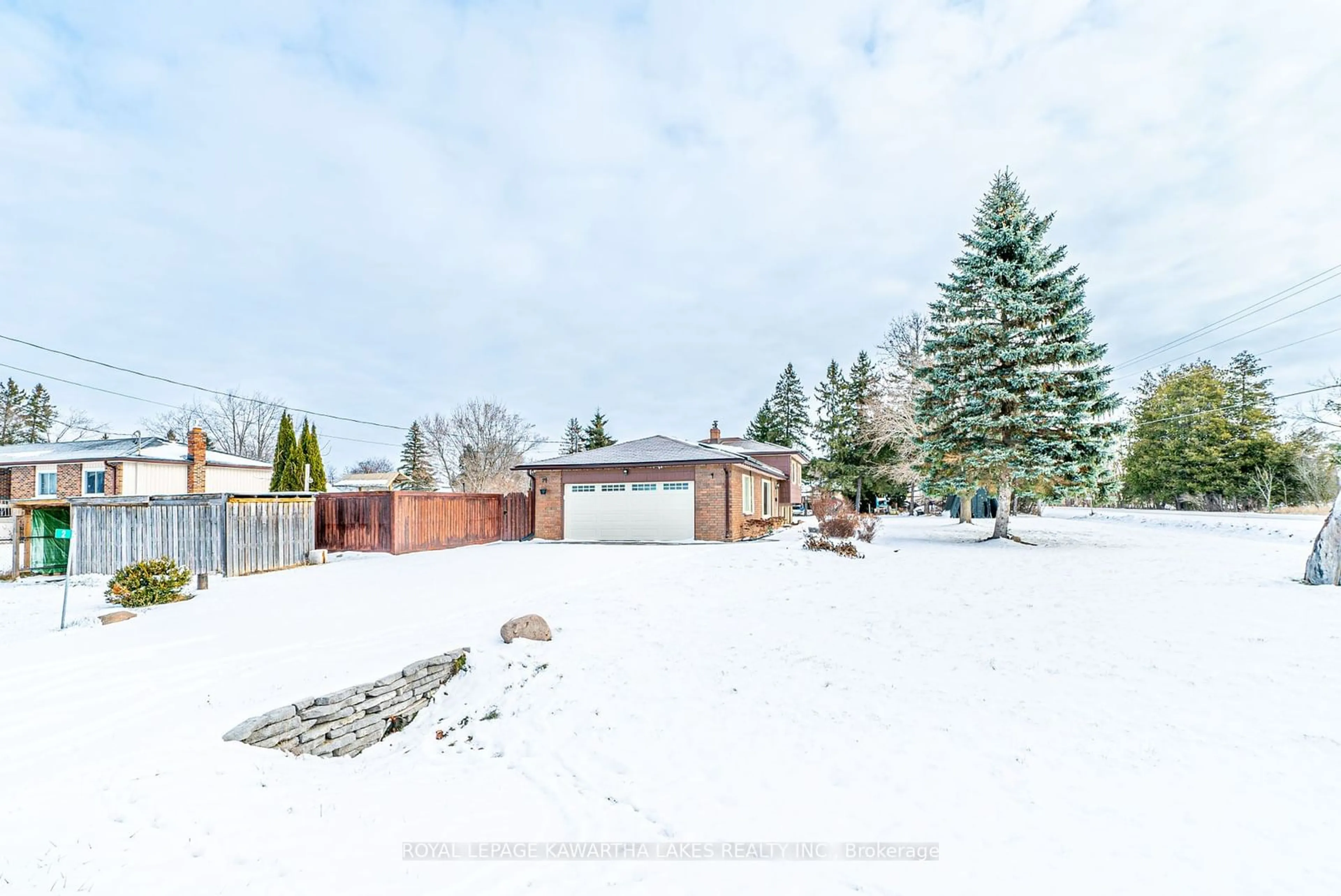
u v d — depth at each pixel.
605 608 9.20
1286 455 34.66
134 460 23.55
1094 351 17.42
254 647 6.79
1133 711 5.29
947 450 18.88
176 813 3.61
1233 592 9.34
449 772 5.21
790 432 58.41
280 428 27.08
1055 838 3.68
